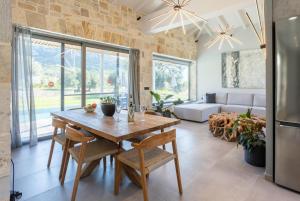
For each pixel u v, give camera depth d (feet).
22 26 10.59
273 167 7.20
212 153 10.23
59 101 13.61
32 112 11.10
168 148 11.09
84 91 14.55
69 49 13.88
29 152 10.12
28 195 6.34
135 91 17.08
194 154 10.08
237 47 21.79
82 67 14.37
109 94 16.52
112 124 6.85
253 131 9.17
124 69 17.53
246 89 21.42
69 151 6.88
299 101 6.27
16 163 8.76
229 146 11.34
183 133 14.30
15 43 10.27
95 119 7.70
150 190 6.74
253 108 18.39
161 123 7.04
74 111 9.74
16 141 10.68
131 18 16.70
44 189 6.72
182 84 25.08
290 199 6.23
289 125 6.59
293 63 6.33
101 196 6.38
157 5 16.60
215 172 8.07
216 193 6.57
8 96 2.27
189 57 23.90
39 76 12.66
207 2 12.74
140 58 17.58
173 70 23.68
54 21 11.82
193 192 6.63
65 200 6.12
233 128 11.05
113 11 15.26
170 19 14.90
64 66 13.69
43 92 12.91
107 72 16.34
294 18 6.24
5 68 2.23
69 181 7.28
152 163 5.86
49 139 12.41
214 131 13.47
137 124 6.87
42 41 12.51
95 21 14.02
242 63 21.45
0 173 2.24
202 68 24.85
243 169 8.32
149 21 16.87
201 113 18.02
